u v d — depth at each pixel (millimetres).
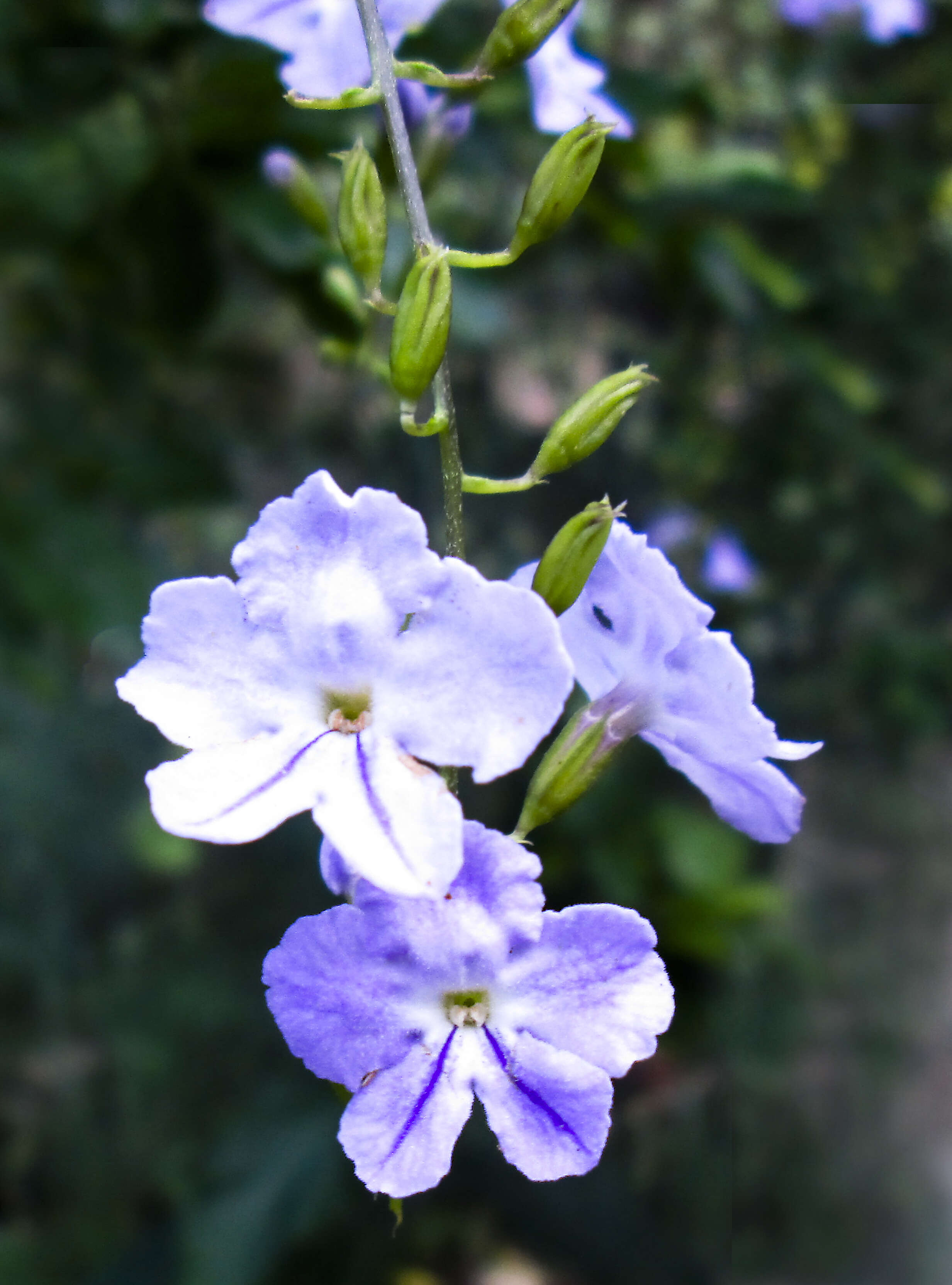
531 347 210
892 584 261
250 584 54
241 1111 159
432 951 52
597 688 64
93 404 134
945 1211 183
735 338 207
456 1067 53
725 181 126
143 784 193
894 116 213
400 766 51
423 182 81
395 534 52
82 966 179
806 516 235
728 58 196
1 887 178
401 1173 52
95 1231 160
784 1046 189
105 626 113
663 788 186
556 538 56
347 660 53
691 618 57
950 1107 198
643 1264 149
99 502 128
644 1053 52
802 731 255
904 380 251
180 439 128
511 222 166
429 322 56
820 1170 184
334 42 78
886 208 226
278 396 187
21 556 113
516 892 52
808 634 252
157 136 106
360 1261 159
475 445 199
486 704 50
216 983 173
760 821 63
